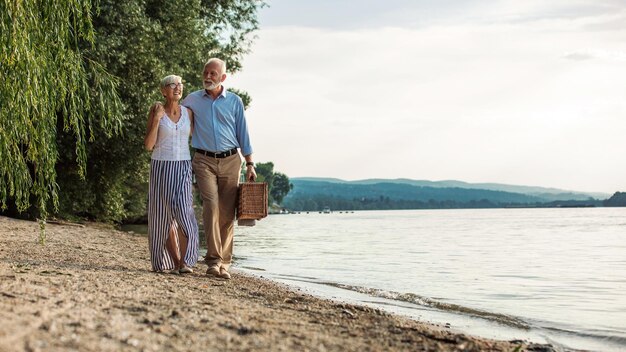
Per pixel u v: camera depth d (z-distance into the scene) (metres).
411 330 5.34
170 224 7.92
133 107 19.22
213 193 8.01
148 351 3.73
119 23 18.16
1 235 12.73
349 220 89.69
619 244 25.67
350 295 8.90
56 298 5.07
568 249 22.27
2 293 5.05
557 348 5.66
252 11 27.53
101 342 3.77
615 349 5.76
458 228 49.03
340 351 4.30
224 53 26.88
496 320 7.22
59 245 11.49
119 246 13.15
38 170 8.40
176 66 21.02
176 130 7.72
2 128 7.79
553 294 9.94
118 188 24.08
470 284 11.13
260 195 8.01
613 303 8.96
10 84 7.62
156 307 5.19
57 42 8.23
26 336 3.68
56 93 8.42
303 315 5.76
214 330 4.53
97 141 19.41
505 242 27.12
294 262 14.84
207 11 26.67
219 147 7.95
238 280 8.42
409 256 17.97
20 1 7.38
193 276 7.95
